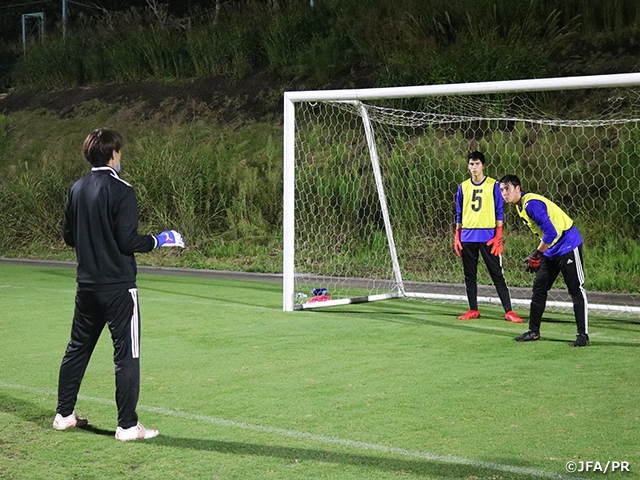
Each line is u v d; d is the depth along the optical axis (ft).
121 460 17.52
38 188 76.43
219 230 69.62
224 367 26.86
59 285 50.01
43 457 17.75
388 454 17.78
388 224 45.47
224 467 17.02
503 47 70.69
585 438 18.81
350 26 85.20
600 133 61.26
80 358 19.79
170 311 39.27
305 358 28.22
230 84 91.25
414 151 64.28
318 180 66.33
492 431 19.44
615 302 43.75
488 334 32.83
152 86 96.99
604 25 73.10
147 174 71.61
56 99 103.35
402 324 35.40
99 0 138.92
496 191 35.81
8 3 149.69
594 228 55.47
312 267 59.88
